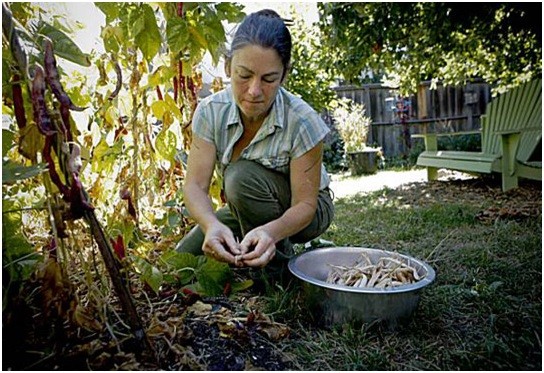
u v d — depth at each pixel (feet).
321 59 12.91
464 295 4.30
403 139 22.02
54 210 2.85
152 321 3.38
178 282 4.04
